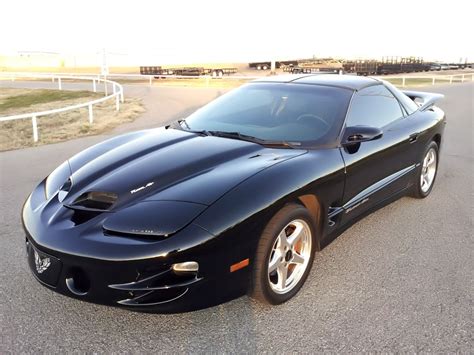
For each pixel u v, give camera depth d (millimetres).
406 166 4543
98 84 33906
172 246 2477
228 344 2666
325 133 3598
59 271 2664
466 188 5754
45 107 20500
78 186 3076
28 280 3404
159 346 2650
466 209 4949
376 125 4145
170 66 59688
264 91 4305
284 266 3018
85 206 2867
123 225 2584
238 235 2641
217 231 2562
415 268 3584
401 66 56844
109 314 2961
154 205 2670
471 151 8273
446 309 3004
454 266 3621
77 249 2570
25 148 9102
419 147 4703
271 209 2783
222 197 2699
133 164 3201
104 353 2590
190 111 15742
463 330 2777
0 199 5453
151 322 2877
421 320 2881
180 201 2676
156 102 19422
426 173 5258
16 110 19812
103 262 2496
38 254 2777
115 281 2516
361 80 4383
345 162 3486
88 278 2570
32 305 3064
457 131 10797
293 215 2943
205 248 2527
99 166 3289
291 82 4359
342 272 3514
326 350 2605
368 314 2949
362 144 3766
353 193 3695
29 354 2576
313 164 3219
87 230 2666
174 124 4242
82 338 2721
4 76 44094
